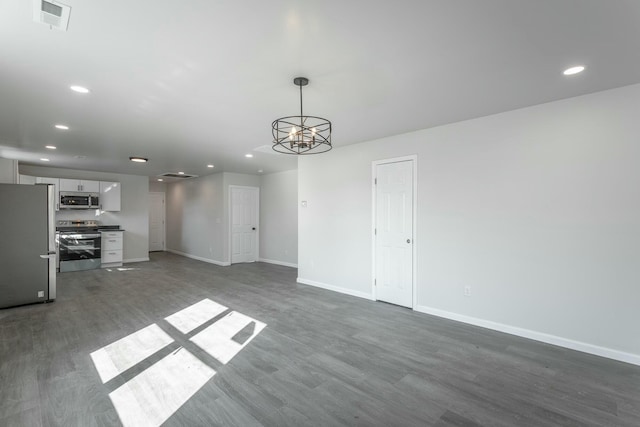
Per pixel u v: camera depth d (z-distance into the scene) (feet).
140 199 27.53
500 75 8.34
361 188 15.79
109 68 7.91
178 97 9.79
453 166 12.52
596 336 9.57
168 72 8.15
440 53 7.24
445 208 12.76
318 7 5.63
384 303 14.78
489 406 7.03
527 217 10.80
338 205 16.88
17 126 12.70
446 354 9.57
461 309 12.34
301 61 7.61
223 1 5.43
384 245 14.88
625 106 9.12
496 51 7.13
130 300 15.29
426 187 13.34
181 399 7.25
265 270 23.43
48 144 15.83
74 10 5.64
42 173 22.84
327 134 14.05
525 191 10.84
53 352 9.63
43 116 11.49
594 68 7.96
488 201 11.63
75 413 6.71
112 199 24.93
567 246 10.07
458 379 8.14
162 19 5.96
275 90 9.29
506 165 11.21
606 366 8.84
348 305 14.49
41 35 6.44
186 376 8.25
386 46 6.93
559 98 9.98
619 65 7.79
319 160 17.87
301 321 12.38
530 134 10.71
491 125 11.54
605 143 9.43
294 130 10.10
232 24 6.14
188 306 14.33
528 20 5.99
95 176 25.25
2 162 16.05
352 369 8.64
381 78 8.49
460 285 12.36
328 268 17.44
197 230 29.19
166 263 26.53
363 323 12.17
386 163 14.74
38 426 6.29
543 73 8.23
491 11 5.73
